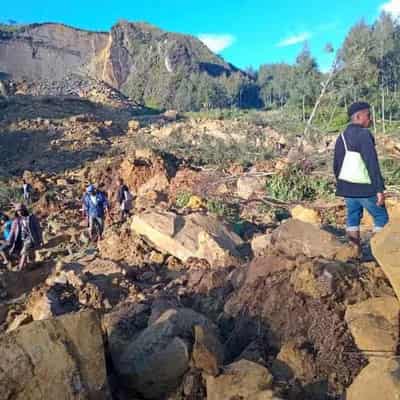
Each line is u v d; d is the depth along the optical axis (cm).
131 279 700
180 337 339
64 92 7225
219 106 6788
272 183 1345
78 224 1373
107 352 342
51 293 587
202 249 740
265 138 2255
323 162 1450
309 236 491
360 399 265
